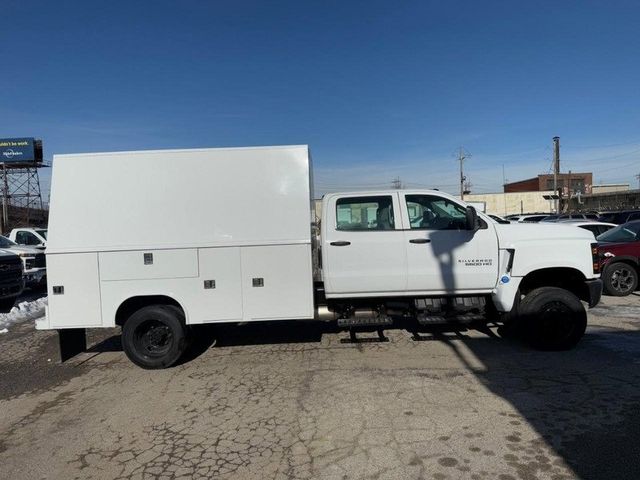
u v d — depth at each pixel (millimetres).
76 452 4047
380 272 6391
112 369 6312
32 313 10523
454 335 7227
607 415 4328
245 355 6637
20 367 6555
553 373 5453
